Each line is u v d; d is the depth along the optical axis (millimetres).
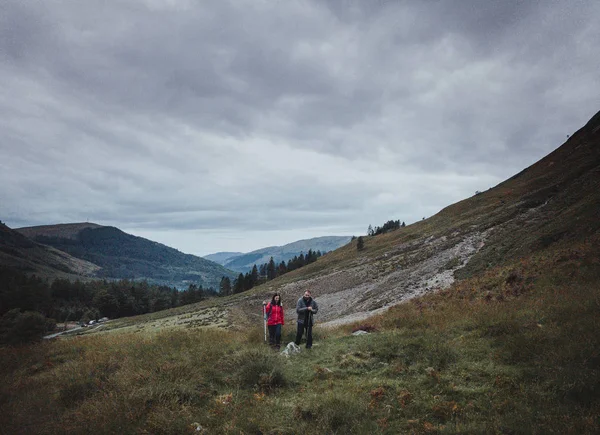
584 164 60094
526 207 53781
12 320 47844
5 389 8148
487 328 9281
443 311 14406
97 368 9086
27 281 127125
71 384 7844
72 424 5918
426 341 8812
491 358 7453
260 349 9578
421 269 45344
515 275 19078
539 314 9562
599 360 6145
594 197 30312
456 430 5074
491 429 4973
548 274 17141
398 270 54625
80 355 11859
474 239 48969
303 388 7336
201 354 9648
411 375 7418
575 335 7258
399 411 5992
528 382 6227
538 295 13906
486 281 21125
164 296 174500
